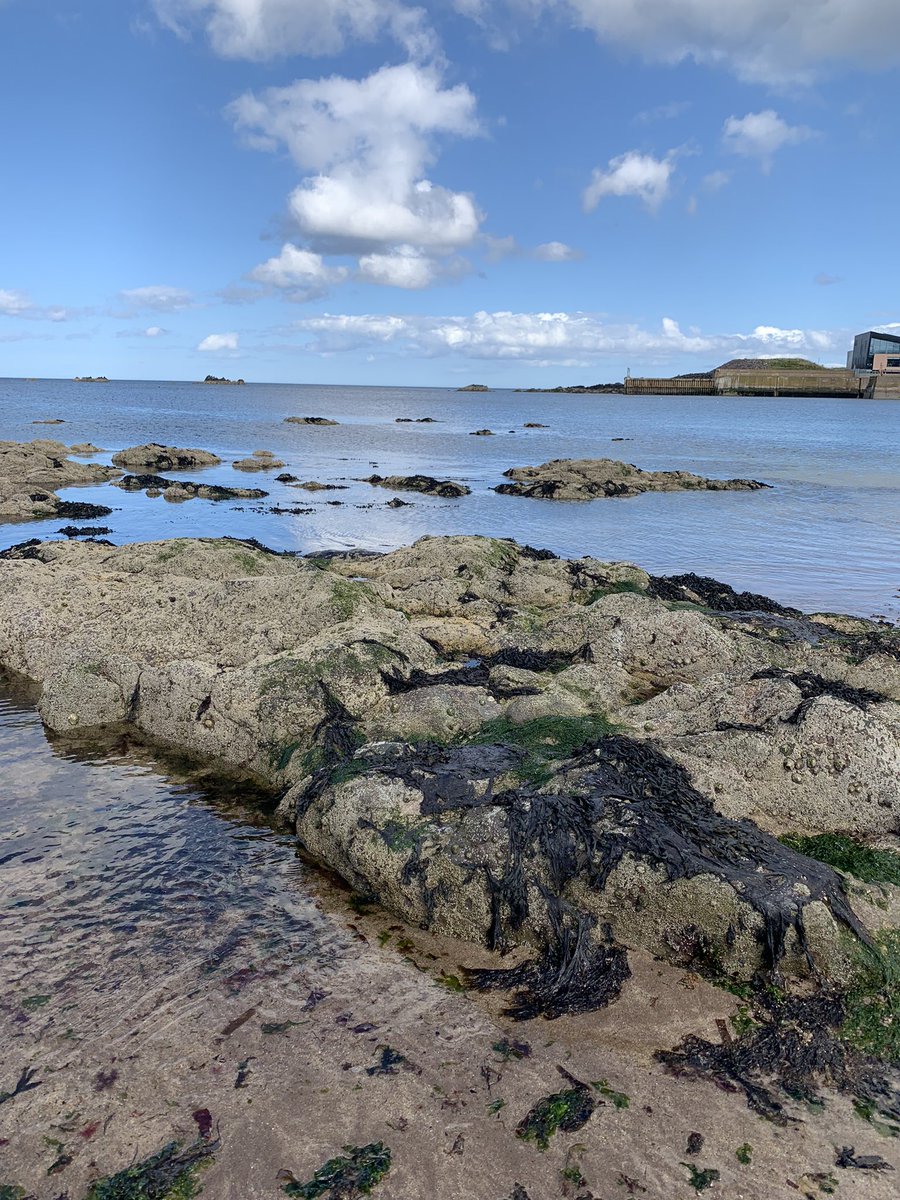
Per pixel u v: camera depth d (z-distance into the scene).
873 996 6.09
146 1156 4.88
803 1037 5.80
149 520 29.20
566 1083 5.41
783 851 7.08
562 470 43.56
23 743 10.80
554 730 9.20
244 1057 5.61
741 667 10.98
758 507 33.41
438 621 14.64
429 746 8.92
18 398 143.88
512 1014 6.11
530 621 14.73
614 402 196.75
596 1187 4.69
